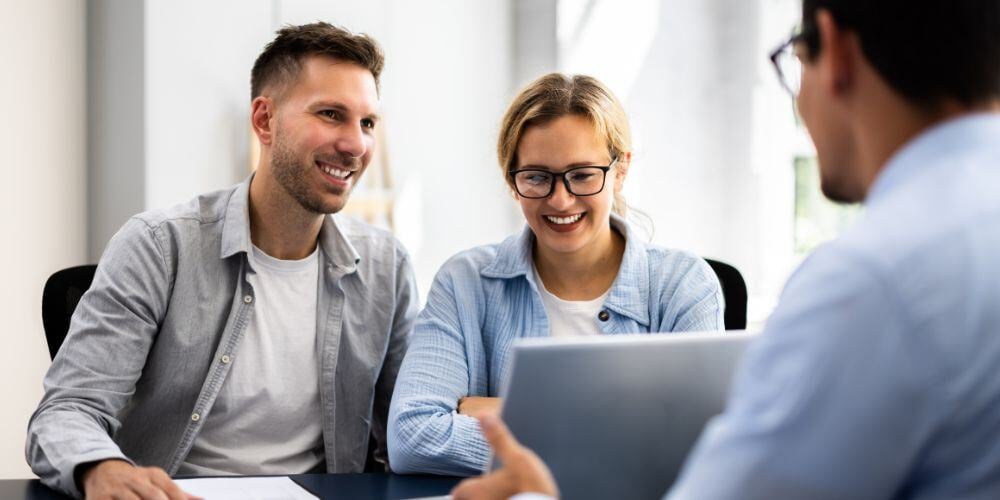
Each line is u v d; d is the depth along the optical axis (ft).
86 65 10.23
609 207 5.40
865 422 2.16
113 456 4.41
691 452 3.38
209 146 10.50
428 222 12.95
